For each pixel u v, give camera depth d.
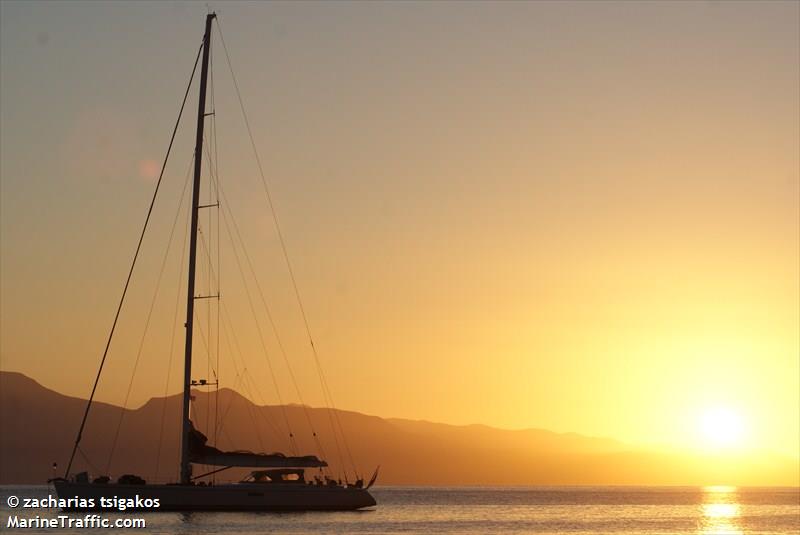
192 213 75.69
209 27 77.88
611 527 99.56
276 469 77.62
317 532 71.56
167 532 68.69
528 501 196.00
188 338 74.44
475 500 198.88
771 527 105.31
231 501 74.94
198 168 76.12
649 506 171.62
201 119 76.75
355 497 79.44
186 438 73.88
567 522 106.75
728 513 141.50
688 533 93.06
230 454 75.12
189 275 75.12
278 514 76.19
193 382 74.44
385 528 79.69
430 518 106.25
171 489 72.69
